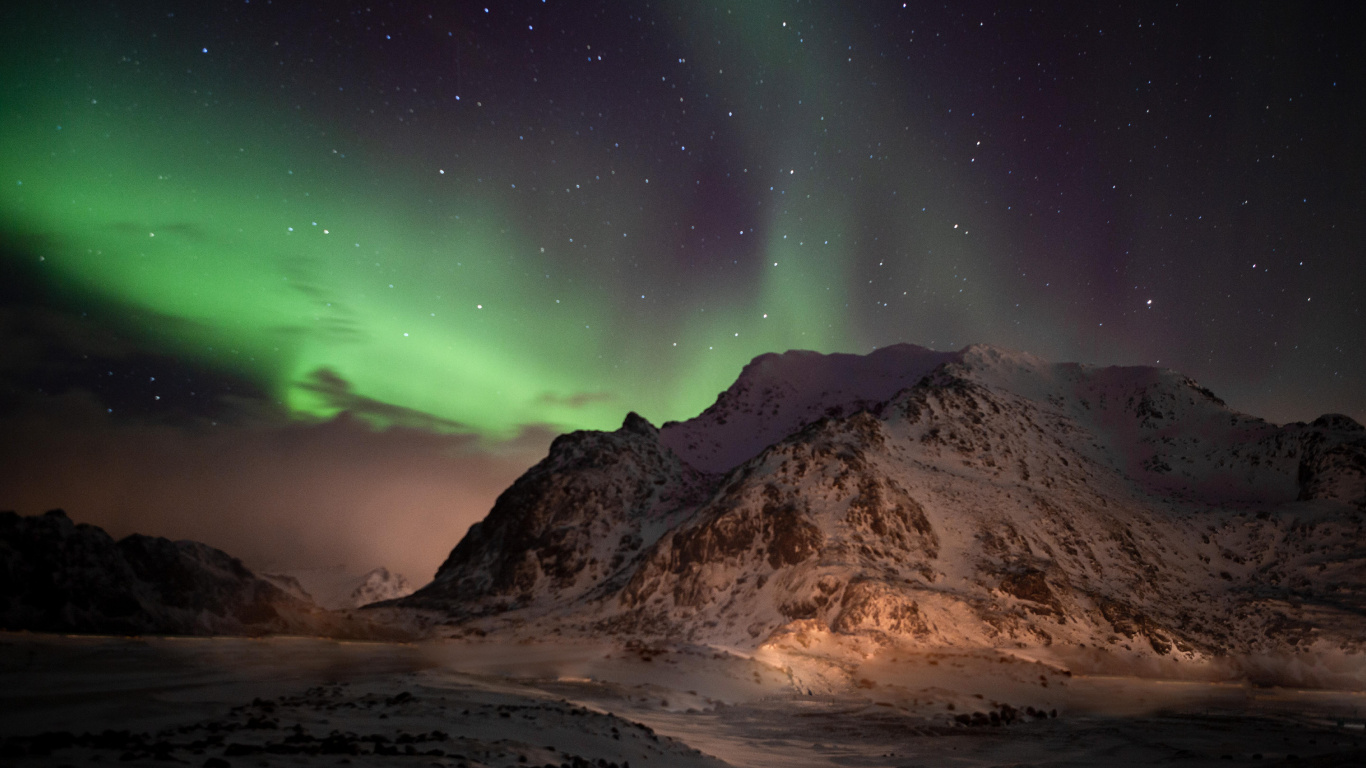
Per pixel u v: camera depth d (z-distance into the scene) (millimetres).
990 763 31234
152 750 16703
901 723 40438
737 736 35406
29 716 24641
